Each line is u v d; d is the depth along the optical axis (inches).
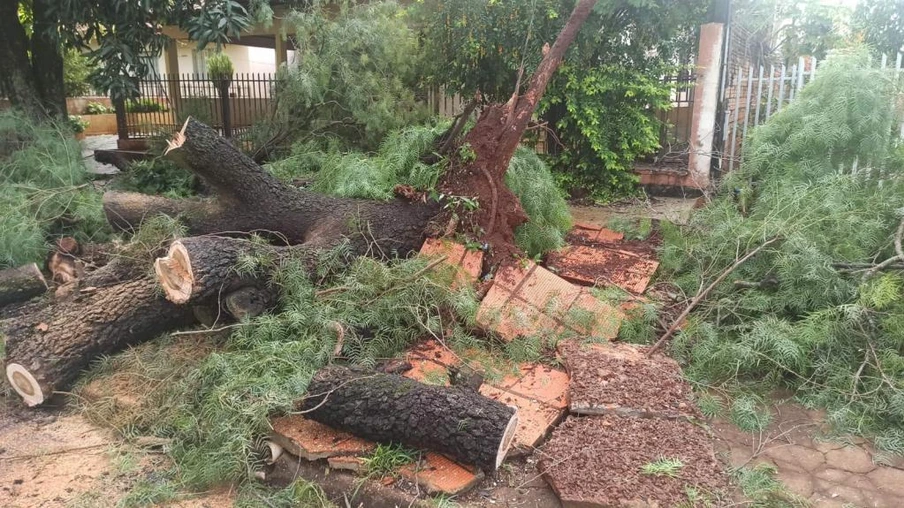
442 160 187.9
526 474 104.3
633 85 277.9
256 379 112.7
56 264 187.2
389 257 172.6
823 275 140.6
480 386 127.6
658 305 158.6
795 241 143.6
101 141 538.3
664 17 282.5
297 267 147.0
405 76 297.6
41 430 122.9
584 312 149.3
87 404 128.2
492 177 181.2
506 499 99.0
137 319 140.8
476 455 98.7
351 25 255.4
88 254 193.9
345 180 190.7
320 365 122.7
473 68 300.4
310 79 249.8
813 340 129.2
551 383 129.2
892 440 112.3
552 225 203.8
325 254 157.2
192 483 105.3
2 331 140.9
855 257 148.9
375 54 263.3
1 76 280.1
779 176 186.4
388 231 174.9
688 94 329.7
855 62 185.0
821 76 190.2
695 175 286.8
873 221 151.3
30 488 105.3
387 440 104.8
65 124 272.8
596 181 303.6
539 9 272.5
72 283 164.7
